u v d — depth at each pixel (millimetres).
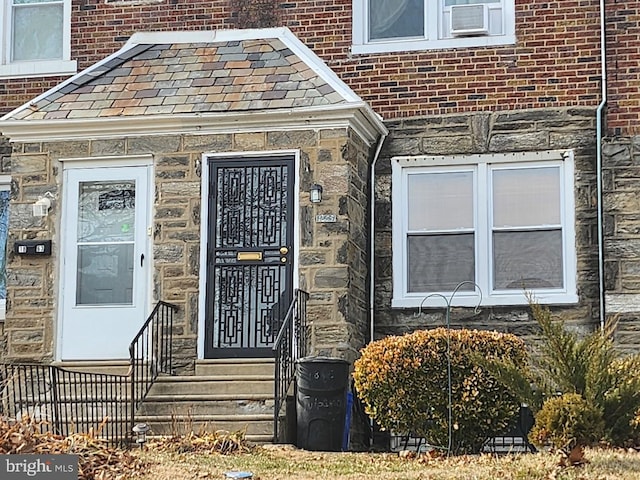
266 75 13883
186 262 13383
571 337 9500
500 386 10688
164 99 13766
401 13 14734
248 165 13461
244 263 13312
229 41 14570
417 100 14414
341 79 14633
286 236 13297
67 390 13219
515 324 13695
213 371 13016
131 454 10219
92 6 15438
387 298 14062
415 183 14336
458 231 14133
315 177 13258
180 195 13516
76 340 13555
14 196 13852
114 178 13734
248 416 12023
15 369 13117
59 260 13719
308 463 10047
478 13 14352
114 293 13594
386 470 9594
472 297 13875
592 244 13719
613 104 13844
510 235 14031
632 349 13242
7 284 13750
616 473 8836
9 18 15750
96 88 14141
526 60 14227
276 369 11828
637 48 13891
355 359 13219
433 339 10844
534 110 14117
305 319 12984
